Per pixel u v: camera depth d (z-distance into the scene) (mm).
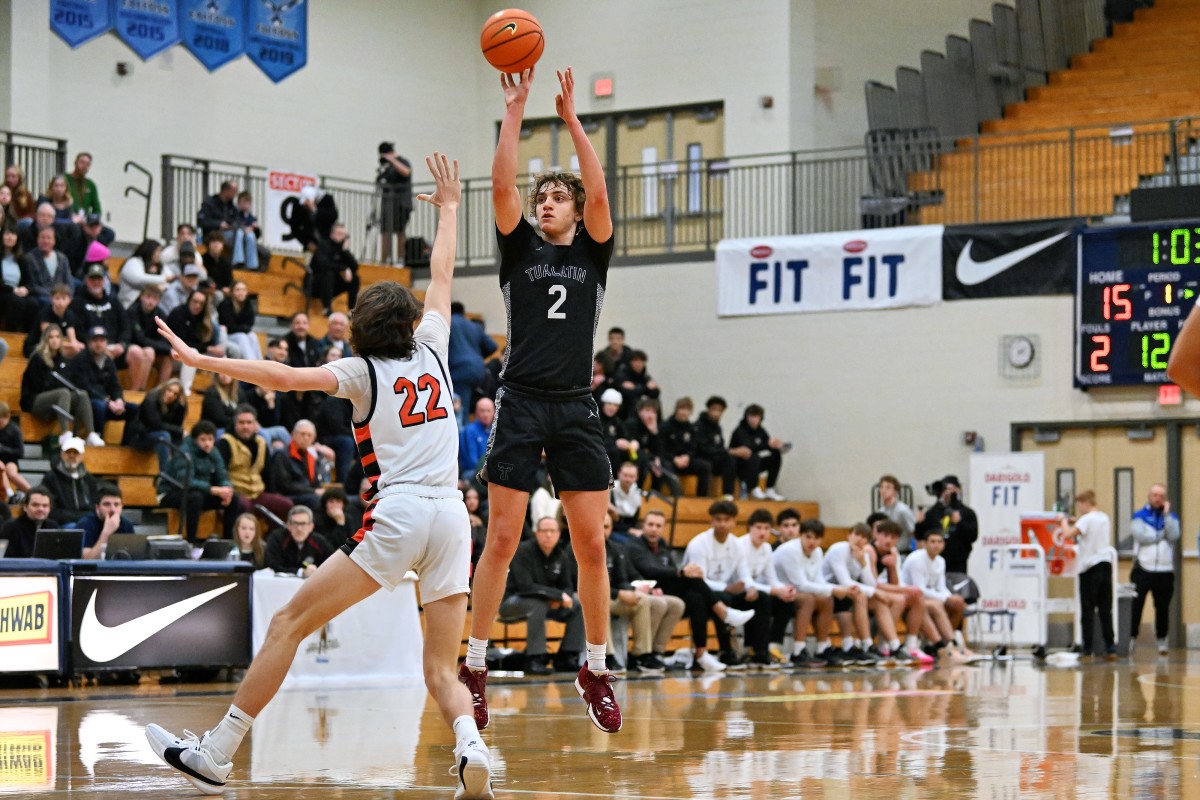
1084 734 9078
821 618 18875
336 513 16469
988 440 24375
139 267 20953
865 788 6402
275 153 28062
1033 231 24188
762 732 9141
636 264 27016
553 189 7242
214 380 19172
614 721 7426
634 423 22484
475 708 7375
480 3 30938
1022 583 22734
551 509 17297
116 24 25891
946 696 12820
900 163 26703
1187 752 8008
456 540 6137
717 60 27828
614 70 28859
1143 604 22125
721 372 26203
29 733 8945
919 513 24672
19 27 24625
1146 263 23328
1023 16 29172
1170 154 25562
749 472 24219
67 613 13586
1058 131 25359
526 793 6191
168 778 6742
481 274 27953
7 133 22938
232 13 27469
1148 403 23422
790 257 25781
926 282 24859
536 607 16203
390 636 15523
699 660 17734
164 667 14086
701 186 27672
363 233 29000
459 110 30672
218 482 17656
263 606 14789
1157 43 28672
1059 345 24000
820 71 27688
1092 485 23828
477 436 19266
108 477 18422
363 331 6230
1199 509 23109
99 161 25672
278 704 11750
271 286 24578
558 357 7168
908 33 29266
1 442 17156
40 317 19344
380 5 29594
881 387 25078
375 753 7898
